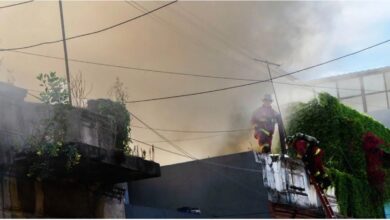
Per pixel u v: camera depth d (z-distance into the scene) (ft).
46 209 40.68
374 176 84.69
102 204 45.75
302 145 75.51
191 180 65.46
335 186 76.84
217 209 63.93
